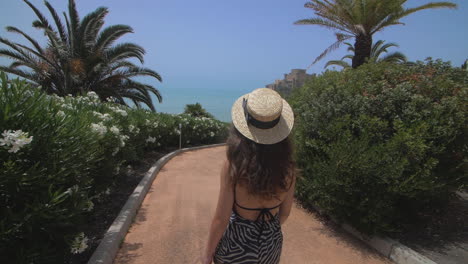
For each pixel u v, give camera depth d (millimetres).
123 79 19969
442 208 4836
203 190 6242
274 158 1570
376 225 3836
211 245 1740
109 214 4438
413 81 4438
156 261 3303
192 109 27797
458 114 3811
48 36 16484
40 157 2449
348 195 4055
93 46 17984
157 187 6281
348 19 11789
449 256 3547
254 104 1562
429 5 10641
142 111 10906
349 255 3684
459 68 4695
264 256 1715
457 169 4180
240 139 1602
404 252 3479
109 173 4547
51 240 2590
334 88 4953
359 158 3760
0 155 2225
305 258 3555
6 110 2246
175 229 4168
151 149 10961
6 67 16375
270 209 1720
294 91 7785
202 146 14719
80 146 2918
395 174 3561
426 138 3854
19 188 2250
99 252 3129
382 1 10586
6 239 2152
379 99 4270
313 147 4762
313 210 5098
